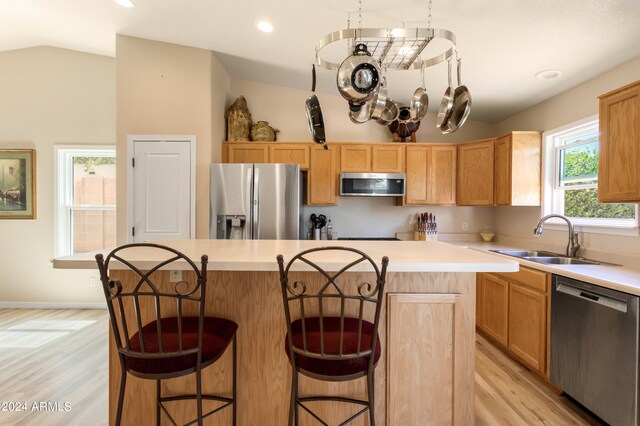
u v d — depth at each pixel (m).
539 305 2.19
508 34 2.13
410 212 3.99
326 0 2.10
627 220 2.31
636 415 1.54
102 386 2.18
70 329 3.21
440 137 3.97
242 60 3.34
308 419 1.57
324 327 1.36
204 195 3.21
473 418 1.55
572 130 2.79
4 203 3.86
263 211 3.11
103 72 3.86
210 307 1.55
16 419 1.83
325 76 3.50
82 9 2.77
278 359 1.56
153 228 3.20
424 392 1.54
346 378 1.18
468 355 1.55
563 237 2.81
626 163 1.81
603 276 1.79
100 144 3.88
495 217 3.93
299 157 3.57
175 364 1.18
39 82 3.85
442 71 2.77
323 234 3.90
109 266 1.34
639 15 1.79
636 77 2.21
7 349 2.75
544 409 1.94
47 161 3.87
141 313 1.54
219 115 3.47
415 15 2.08
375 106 1.85
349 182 3.52
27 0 2.71
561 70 2.48
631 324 1.56
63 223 3.91
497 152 3.29
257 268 1.32
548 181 3.02
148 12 2.67
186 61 3.19
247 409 1.56
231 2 2.35
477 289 3.07
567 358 1.95
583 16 1.86
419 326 1.53
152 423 1.53
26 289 3.88
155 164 3.20
